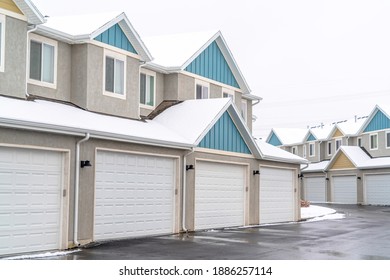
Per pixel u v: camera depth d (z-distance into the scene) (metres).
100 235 14.98
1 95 13.88
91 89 16.75
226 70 24.83
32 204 12.90
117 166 15.67
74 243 13.81
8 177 12.36
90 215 14.49
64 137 13.70
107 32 17.52
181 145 17.56
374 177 41.78
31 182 12.91
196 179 18.98
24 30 14.62
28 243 12.73
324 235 17.72
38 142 12.95
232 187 21.02
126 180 15.97
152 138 16.31
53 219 13.45
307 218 26.39
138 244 14.66
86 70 16.67
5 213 12.24
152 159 17.05
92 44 16.89
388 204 40.38
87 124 14.64
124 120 17.48
